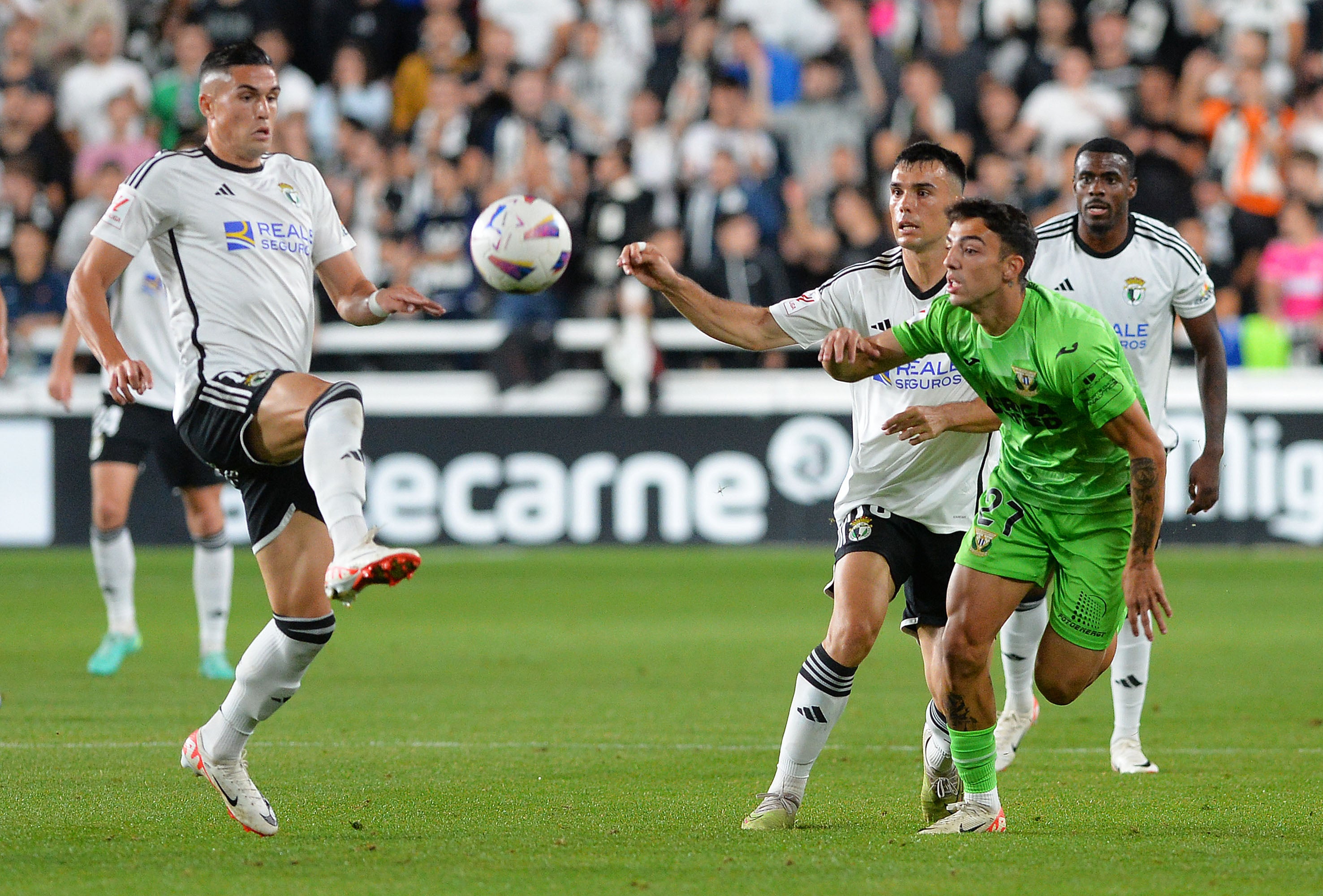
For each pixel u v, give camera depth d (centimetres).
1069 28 6588
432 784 2039
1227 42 6762
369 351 5662
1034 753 2377
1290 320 5797
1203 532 5494
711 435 5559
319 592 1716
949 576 1906
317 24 6719
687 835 1708
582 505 5578
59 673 3130
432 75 6334
